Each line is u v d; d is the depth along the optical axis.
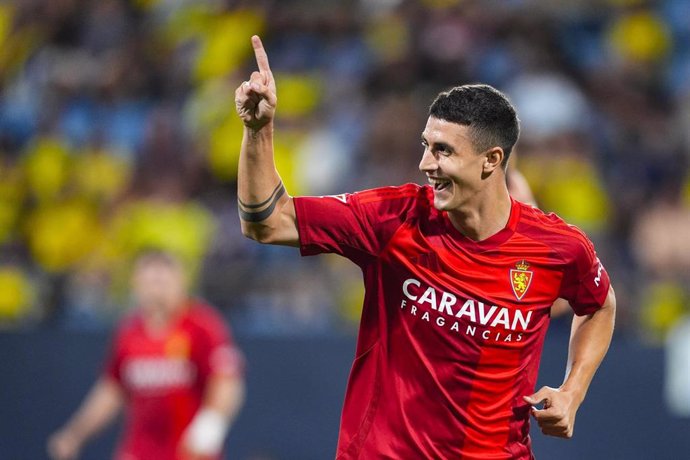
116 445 33.66
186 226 39.41
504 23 46.28
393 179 40.50
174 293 29.58
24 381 33.44
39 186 43.50
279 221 14.88
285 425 32.34
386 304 15.28
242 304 34.78
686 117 44.66
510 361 15.30
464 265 15.08
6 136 46.38
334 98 44.66
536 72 44.09
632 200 40.44
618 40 47.66
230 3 49.34
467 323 15.04
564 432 15.20
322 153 42.22
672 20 48.75
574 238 15.44
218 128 43.66
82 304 36.34
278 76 45.84
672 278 34.84
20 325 35.84
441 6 46.66
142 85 47.78
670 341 31.72
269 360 32.56
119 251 39.22
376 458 15.16
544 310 15.48
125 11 50.94
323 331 33.91
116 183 43.12
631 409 31.69
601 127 43.59
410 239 15.05
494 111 14.72
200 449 28.45
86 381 33.31
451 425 15.17
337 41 47.25
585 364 15.88
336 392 32.22
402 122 42.16
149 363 29.55
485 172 14.85
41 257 41.34
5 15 51.66
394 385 15.21
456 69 44.59
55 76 48.69
